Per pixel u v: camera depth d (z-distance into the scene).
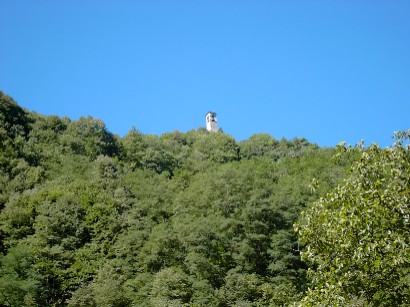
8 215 65.88
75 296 48.38
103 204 72.44
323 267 13.85
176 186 87.44
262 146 118.69
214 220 63.44
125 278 53.62
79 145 99.62
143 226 67.75
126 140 109.88
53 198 71.94
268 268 53.16
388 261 12.73
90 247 63.22
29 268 53.81
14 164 83.25
